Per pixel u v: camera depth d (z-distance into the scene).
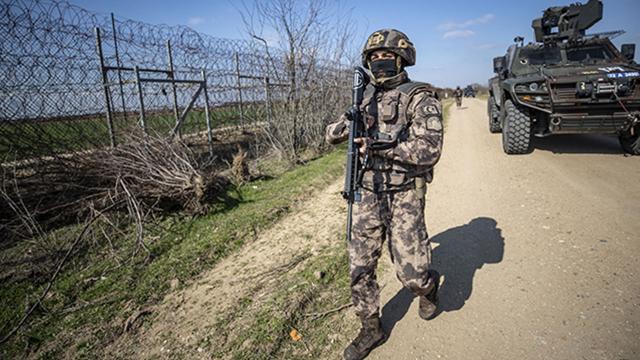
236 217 3.81
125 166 3.86
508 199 3.92
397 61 1.75
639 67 5.43
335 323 2.13
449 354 1.86
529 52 6.89
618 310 2.06
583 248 2.74
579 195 3.86
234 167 5.12
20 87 3.83
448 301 2.27
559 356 1.79
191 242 3.35
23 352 2.10
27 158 3.68
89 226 3.41
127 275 2.83
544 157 5.75
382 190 1.76
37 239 3.30
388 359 1.86
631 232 2.92
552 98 5.20
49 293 2.62
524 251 2.78
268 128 6.89
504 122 6.31
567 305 2.14
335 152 7.18
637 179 4.24
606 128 5.20
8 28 3.69
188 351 2.03
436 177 5.02
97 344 2.15
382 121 1.71
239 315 2.28
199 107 7.25
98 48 4.70
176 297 2.57
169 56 6.03
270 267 2.84
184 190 3.90
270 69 6.88
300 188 4.66
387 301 2.32
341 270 2.68
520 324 2.02
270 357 1.91
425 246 1.78
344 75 8.27
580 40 6.56
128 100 5.38
